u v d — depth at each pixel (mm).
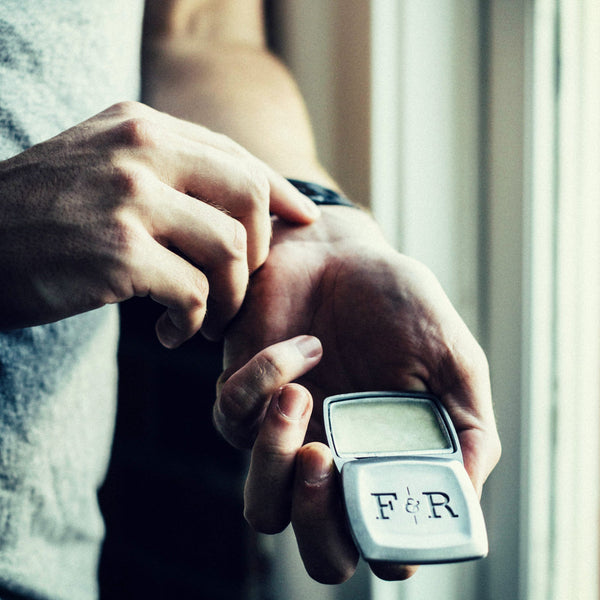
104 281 451
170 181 492
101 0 593
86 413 650
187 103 779
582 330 887
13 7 529
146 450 1103
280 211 610
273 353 507
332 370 581
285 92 824
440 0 854
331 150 932
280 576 990
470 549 434
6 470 572
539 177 857
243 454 965
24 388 570
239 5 919
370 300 564
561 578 950
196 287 491
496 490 930
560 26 829
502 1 838
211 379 984
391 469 469
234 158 522
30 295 460
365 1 846
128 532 1159
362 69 869
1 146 526
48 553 645
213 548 1038
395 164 894
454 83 887
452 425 510
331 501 469
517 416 910
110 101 623
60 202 452
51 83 557
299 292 597
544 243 878
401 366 551
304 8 930
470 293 939
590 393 896
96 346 643
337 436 495
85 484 674
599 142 836
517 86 843
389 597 925
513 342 902
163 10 888
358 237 624
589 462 907
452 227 921
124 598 1185
